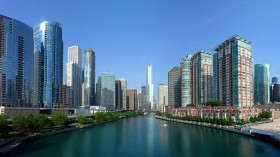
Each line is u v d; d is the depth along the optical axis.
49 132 194.62
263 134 169.88
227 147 145.12
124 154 130.38
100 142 166.75
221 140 171.25
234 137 184.00
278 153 127.56
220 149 139.88
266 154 125.69
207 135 198.12
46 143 157.88
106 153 132.75
